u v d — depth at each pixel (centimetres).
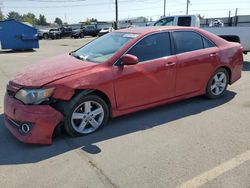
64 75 412
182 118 501
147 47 483
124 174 333
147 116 511
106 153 383
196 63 538
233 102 585
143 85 473
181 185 310
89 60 468
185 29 540
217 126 465
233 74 614
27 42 2106
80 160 366
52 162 362
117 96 450
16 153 387
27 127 394
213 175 327
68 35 4700
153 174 331
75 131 425
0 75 983
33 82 401
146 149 391
